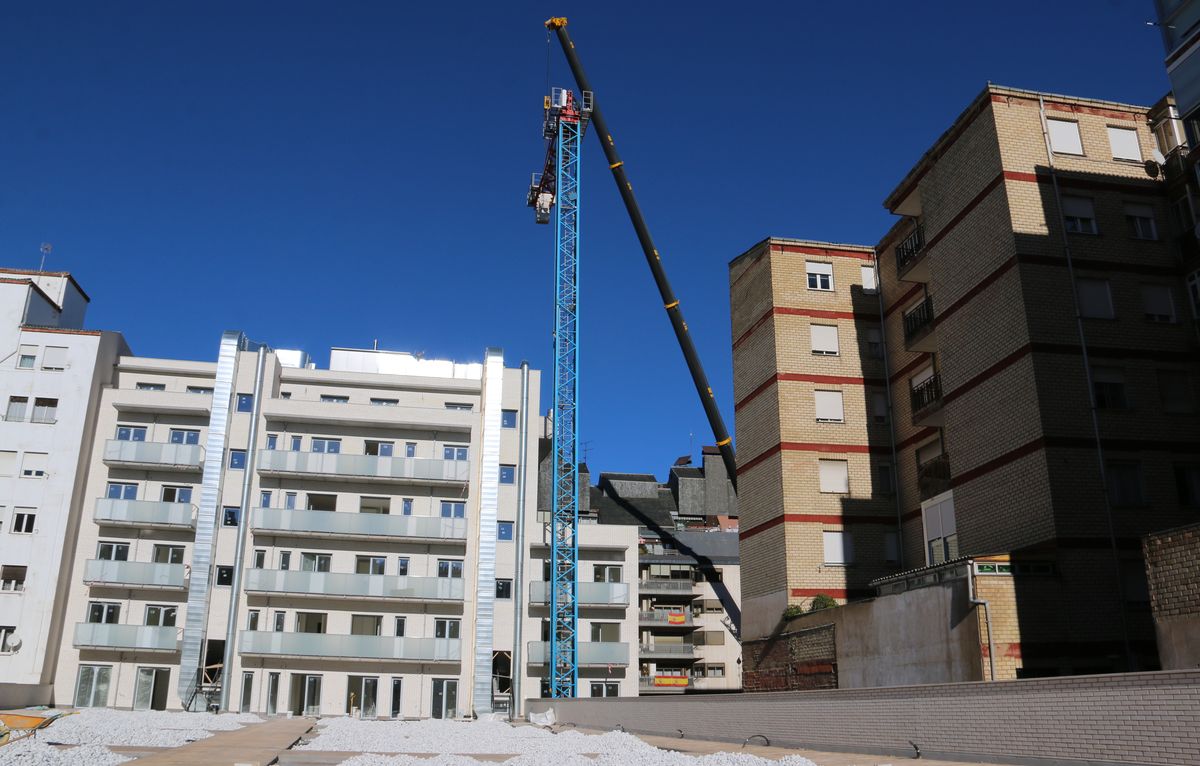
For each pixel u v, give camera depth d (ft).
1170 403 91.86
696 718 90.02
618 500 251.39
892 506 126.62
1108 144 100.01
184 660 164.66
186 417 181.68
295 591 169.89
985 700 52.85
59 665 165.17
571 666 177.68
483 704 171.32
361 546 178.09
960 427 101.04
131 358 185.16
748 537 133.69
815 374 130.31
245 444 178.60
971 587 79.71
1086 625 81.35
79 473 172.35
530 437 192.24
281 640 166.50
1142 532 86.07
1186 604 60.90
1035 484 88.17
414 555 179.32
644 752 72.95
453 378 195.31
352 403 183.62
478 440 188.24
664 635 231.71
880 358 132.87
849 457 127.75
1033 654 79.10
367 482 181.78
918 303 123.75
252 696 165.89
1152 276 95.61
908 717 59.00
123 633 164.35
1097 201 97.30
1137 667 80.74
